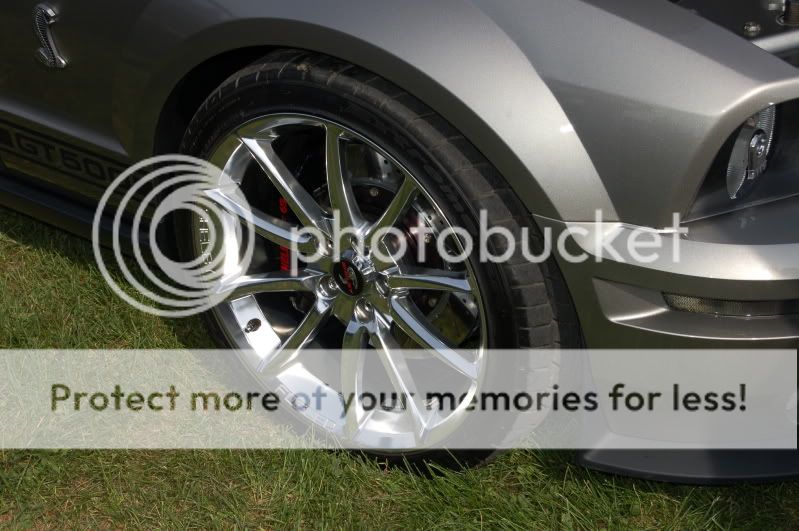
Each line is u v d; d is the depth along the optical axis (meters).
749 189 1.90
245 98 2.11
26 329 2.70
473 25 1.85
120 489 2.23
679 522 2.12
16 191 2.85
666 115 1.76
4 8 2.47
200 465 2.29
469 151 1.89
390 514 2.17
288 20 1.97
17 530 2.12
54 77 2.49
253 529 2.13
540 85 1.82
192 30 2.12
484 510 2.14
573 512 2.13
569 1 1.85
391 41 1.87
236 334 2.44
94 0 2.28
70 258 3.00
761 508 2.16
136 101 2.32
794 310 1.88
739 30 1.98
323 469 2.25
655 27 1.82
